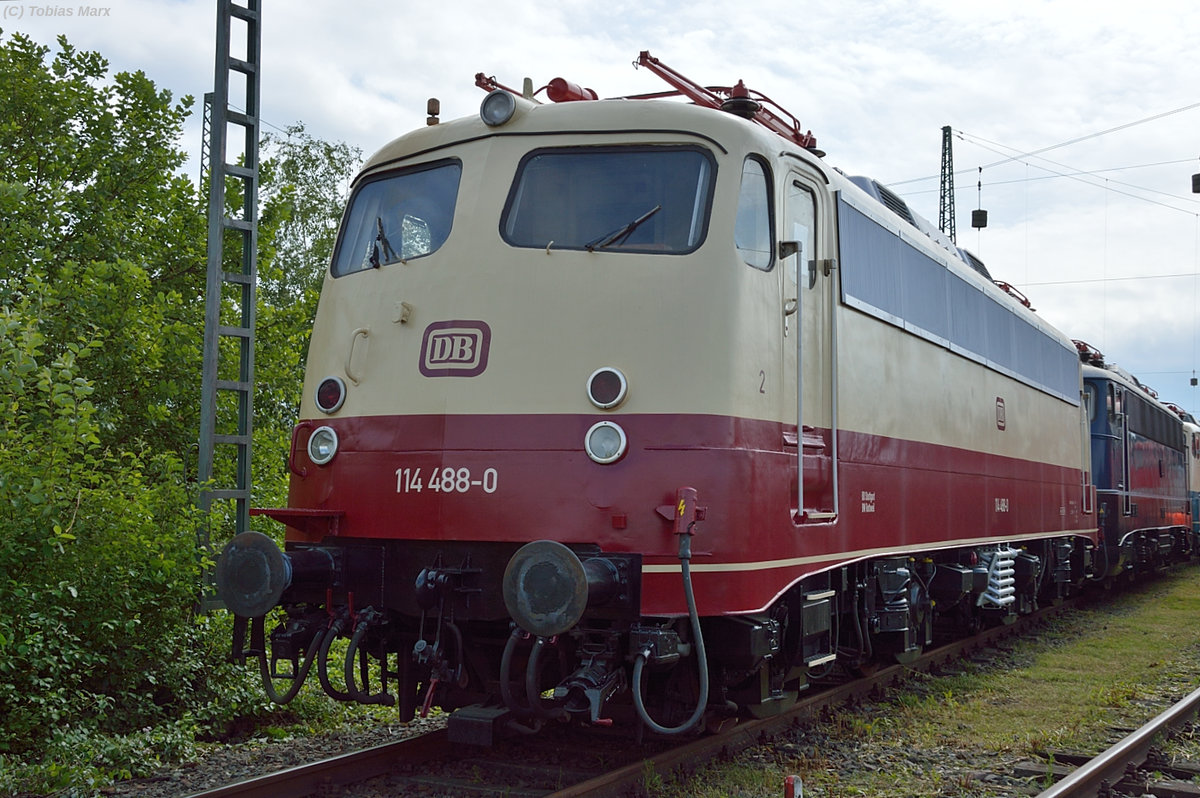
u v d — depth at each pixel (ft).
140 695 26.63
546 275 20.92
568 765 22.44
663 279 20.51
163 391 35.50
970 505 35.32
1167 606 58.95
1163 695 32.35
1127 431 64.64
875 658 32.91
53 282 37.50
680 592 19.47
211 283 30.27
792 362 22.74
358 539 22.03
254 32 31.63
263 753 23.99
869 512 26.61
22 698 23.91
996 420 38.99
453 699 22.68
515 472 20.24
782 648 23.61
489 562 20.56
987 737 26.53
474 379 20.79
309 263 103.76
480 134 22.44
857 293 26.50
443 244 21.88
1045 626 48.73
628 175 21.44
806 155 24.32
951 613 40.73
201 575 28.17
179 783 21.67
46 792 20.61
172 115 42.96
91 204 40.57
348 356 22.54
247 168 31.42
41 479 26.00
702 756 22.74
